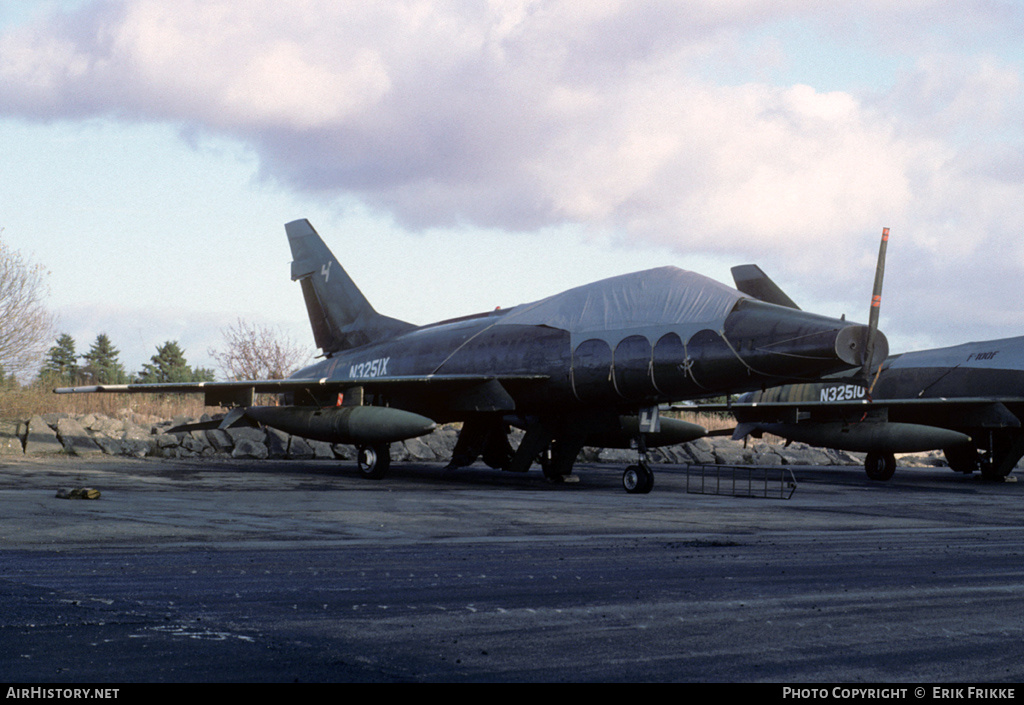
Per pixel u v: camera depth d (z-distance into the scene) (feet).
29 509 37.50
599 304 64.59
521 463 69.72
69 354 260.42
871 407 81.87
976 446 88.69
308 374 88.17
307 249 89.71
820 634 16.90
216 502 43.57
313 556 26.30
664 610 18.80
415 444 100.63
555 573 23.70
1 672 13.28
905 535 36.73
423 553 27.55
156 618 17.10
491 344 69.36
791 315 54.60
